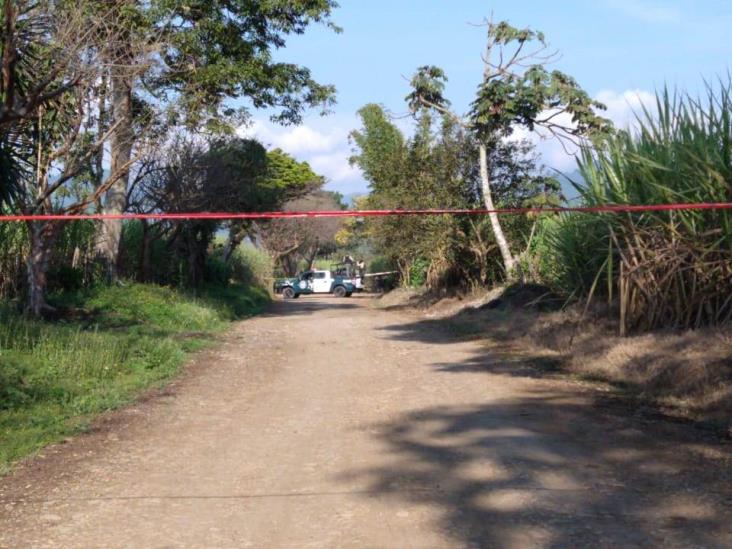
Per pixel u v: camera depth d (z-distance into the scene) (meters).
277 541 5.34
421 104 28.36
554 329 15.49
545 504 5.89
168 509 6.07
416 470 6.95
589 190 14.34
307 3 24.27
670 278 12.45
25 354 12.59
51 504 6.24
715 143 11.61
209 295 30.80
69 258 21.94
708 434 8.05
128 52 17.34
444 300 29.61
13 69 13.05
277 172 53.16
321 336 20.45
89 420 9.57
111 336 15.38
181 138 25.75
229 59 23.66
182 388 12.10
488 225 28.19
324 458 7.51
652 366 11.01
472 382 11.80
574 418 8.97
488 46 23.47
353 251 79.38
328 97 26.00
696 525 5.37
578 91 22.31
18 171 15.65
